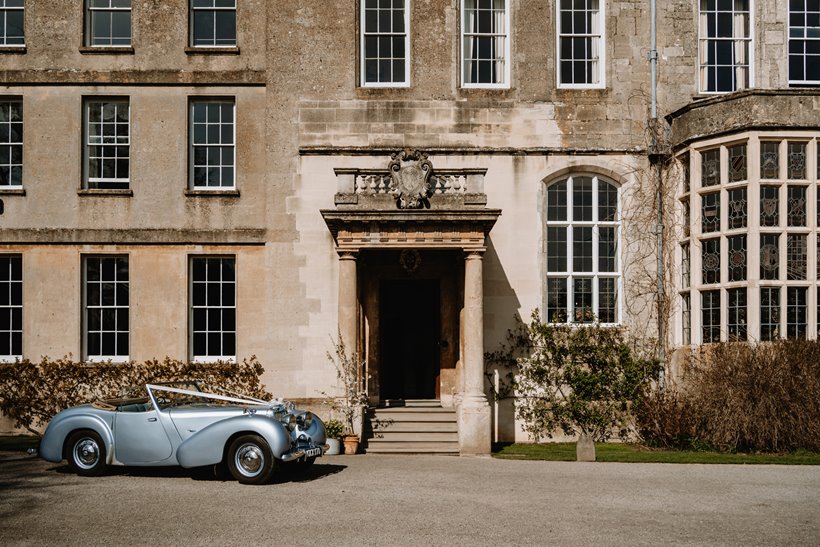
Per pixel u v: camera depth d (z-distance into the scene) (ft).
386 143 63.21
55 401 62.13
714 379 53.57
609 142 63.46
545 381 61.62
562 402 61.41
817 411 51.29
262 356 62.44
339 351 57.00
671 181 62.90
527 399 61.67
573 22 64.95
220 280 63.93
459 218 54.90
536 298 62.39
